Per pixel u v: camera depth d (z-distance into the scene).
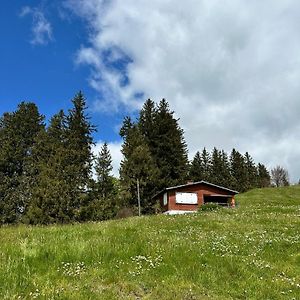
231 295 13.00
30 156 77.94
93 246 16.33
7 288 11.75
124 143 90.75
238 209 42.00
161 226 27.47
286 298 12.80
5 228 25.56
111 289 12.28
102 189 79.94
